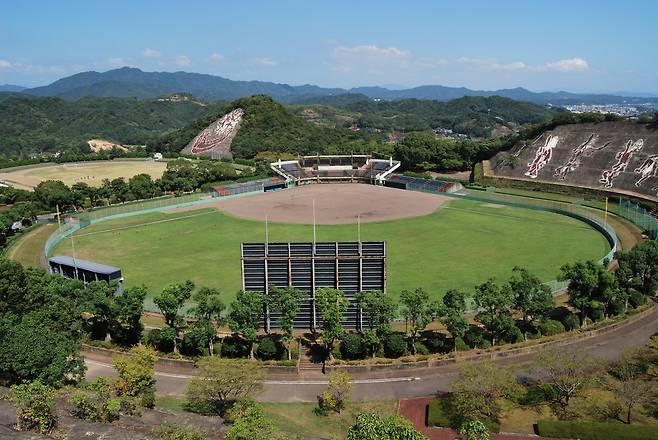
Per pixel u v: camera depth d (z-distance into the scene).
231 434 43.66
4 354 53.62
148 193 196.75
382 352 69.81
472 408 53.97
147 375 57.81
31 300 69.62
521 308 74.75
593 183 192.12
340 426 54.38
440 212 170.12
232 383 57.06
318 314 77.00
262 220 160.50
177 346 72.00
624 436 50.44
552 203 174.38
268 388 63.09
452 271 105.19
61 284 78.00
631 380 58.38
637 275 87.94
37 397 42.56
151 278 103.38
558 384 58.00
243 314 68.06
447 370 66.88
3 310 66.69
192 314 80.44
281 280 77.56
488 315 73.31
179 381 64.75
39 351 55.06
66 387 55.19
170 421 47.41
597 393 59.38
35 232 142.50
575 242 127.12
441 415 55.41
